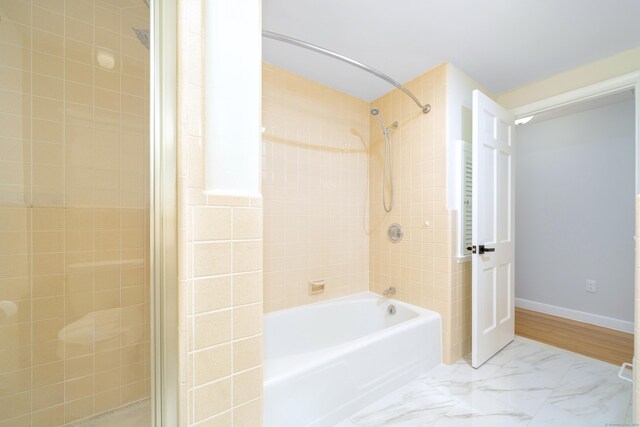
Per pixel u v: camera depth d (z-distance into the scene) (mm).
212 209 896
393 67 1938
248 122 976
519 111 2203
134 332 1198
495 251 1946
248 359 964
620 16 1436
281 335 1907
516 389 1591
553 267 2877
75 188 1230
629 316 2422
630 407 1426
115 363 1225
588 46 1693
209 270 890
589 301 2643
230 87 940
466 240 1979
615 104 2514
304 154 2080
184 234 847
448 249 1858
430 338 1804
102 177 1252
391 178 2242
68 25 1211
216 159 916
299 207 2064
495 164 1941
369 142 2465
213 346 897
